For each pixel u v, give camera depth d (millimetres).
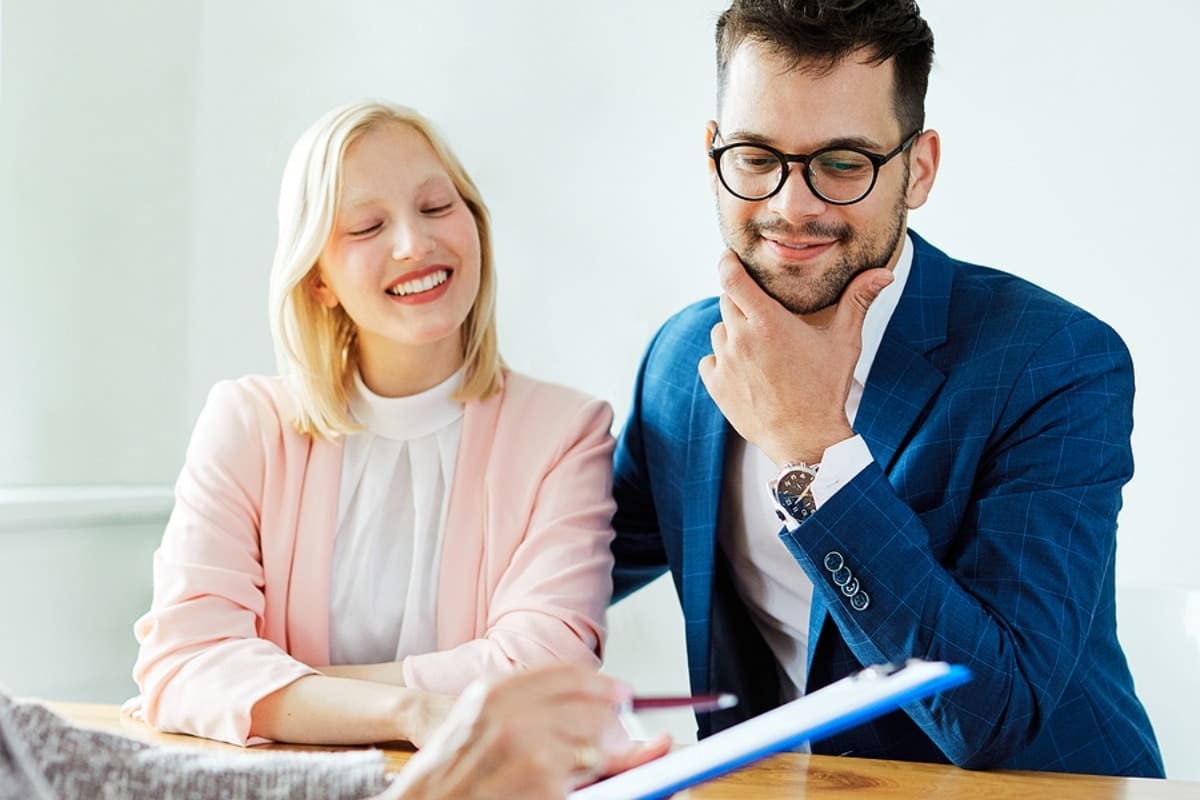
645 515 1801
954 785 1205
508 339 2787
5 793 737
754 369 1404
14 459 2592
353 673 1504
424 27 2803
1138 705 1603
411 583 1629
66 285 2658
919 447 1484
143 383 2791
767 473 1603
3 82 2535
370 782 812
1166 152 2400
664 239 2686
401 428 1670
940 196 2531
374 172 1605
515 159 2773
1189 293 2387
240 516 1617
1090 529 1408
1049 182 2467
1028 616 1352
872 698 809
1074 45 2447
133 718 1541
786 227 1444
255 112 2854
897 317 1553
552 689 744
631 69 2695
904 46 1437
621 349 2717
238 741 1403
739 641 1674
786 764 1287
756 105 1438
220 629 1521
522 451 1659
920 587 1324
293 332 1659
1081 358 1473
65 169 2645
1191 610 1909
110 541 2504
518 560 1597
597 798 829
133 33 2738
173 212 2834
